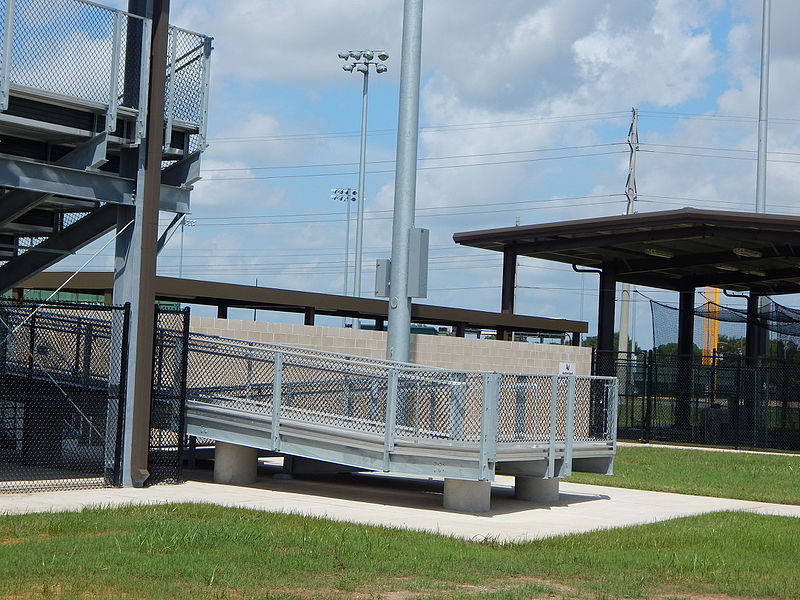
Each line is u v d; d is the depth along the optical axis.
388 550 9.51
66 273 20.34
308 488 15.02
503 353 23.52
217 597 7.37
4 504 11.62
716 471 20.45
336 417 14.56
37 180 12.98
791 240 25.23
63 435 16.50
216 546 9.31
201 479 15.31
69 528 9.88
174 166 14.83
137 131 13.82
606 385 16.22
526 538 10.91
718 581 8.97
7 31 12.16
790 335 28.80
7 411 16.45
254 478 15.31
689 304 35.44
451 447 12.96
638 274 34.06
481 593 7.90
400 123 16.69
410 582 8.23
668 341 32.19
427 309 24.92
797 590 8.62
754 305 34.16
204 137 14.52
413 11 16.75
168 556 8.74
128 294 13.92
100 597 7.24
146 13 13.97
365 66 42.00
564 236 28.05
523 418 13.86
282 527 10.55
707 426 29.97
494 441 12.69
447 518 12.43
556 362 25.22
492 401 12.71
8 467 15.17
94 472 14.91
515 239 28.44
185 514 11.16
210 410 14.94
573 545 10.51
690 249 30.33
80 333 15.66
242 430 14.68
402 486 15.97
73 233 15.42
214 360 17.19
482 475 12.59
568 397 14.38
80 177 13.44
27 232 16.33
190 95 14.59
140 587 7.59
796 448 28.45
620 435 30.66
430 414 13.96
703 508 14.49
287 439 14.21
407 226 16.55
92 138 13.45
